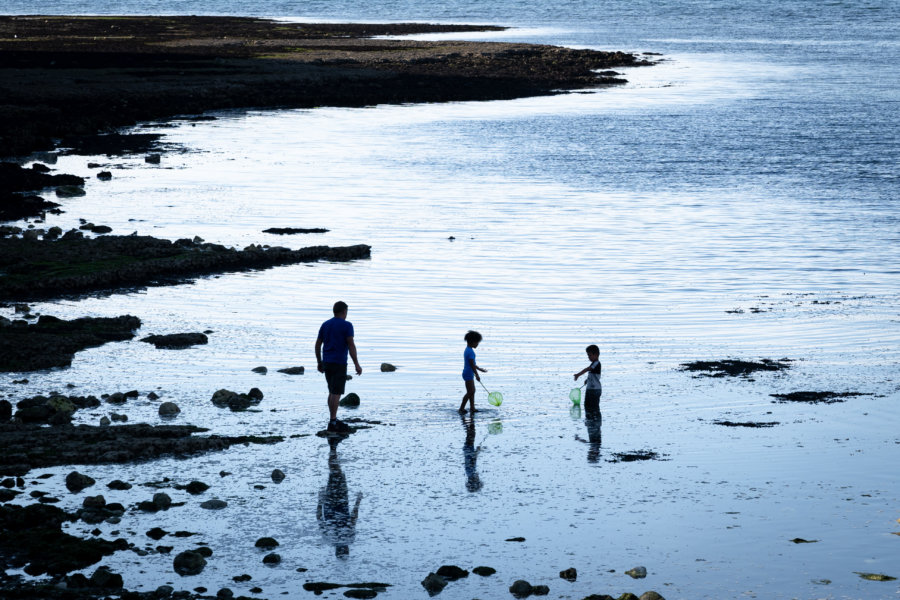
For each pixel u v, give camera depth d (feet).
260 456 53.36
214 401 63.46
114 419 59.26
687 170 192.13
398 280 105.09
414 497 47.80
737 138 237.25
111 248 113.19
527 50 447.01
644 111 293.84
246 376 69.67
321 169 189.88
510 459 53.36
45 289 96.84
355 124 260.62
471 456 53.72
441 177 182.39
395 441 56.18
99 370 70.44
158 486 48.80
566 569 39.88
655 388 68.08
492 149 218.79
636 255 119.96
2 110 245.04
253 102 297.74
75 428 57.06
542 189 170.60
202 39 497.87
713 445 55.83
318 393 66.03
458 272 109.40
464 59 415.03
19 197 148.66
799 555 41.57
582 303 96.07
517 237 130.82
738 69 429.38
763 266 114.11
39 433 55.98
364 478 50.26
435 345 80.02
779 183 177.27
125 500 46.98
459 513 45.85
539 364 74.69
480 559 41.09
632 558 41.24
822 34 636.48
